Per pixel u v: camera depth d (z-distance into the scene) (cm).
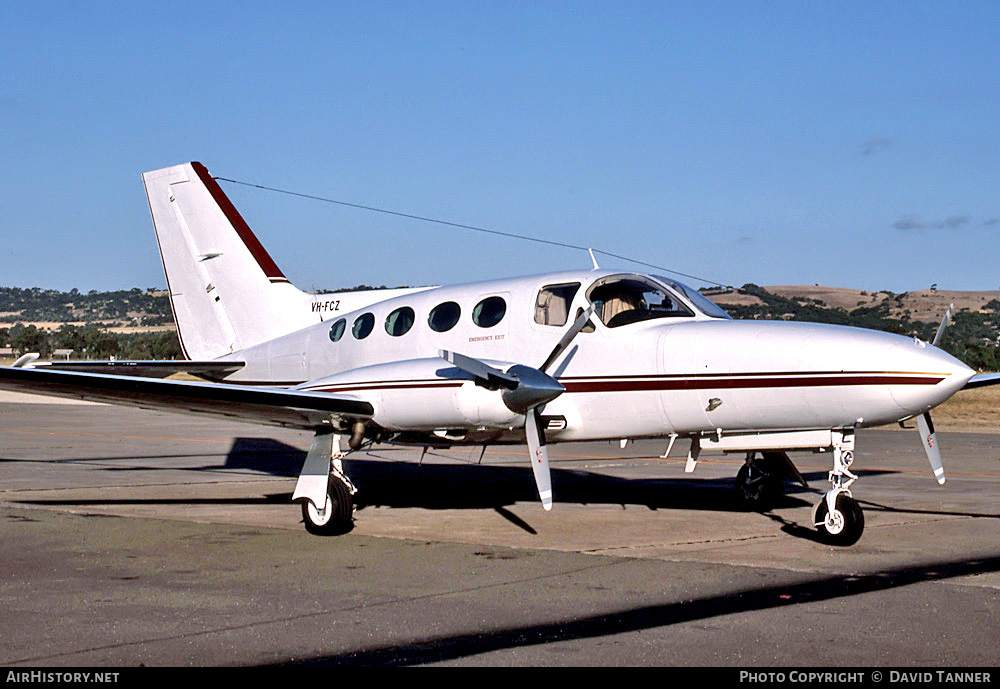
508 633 555
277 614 601
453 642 538
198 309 1357
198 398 905
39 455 1744
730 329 902
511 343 999
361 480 1420
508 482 1388
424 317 1076
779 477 1064
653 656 509
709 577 704
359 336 1135
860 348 828
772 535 897
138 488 1280
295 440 2147
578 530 932
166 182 1377
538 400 856
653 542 862
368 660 506
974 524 958
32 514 1035
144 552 819
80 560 781
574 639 542
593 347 960
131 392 909
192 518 1012
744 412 881
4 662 503
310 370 1197
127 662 503
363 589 672
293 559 787
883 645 525
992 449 1902
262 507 1098
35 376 874
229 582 697
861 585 675
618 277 977
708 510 1070
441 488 1313
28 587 680
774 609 606
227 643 538
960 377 804
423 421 906
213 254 1344
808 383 838
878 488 1271
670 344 916
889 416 825
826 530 849
